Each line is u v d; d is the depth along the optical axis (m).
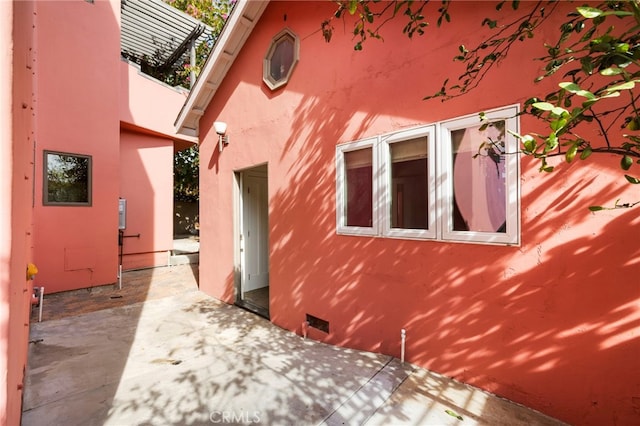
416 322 2.68
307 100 3.71
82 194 5.92
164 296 5.55
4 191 1.00
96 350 3.24
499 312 2.22
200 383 2.52
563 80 1.95
